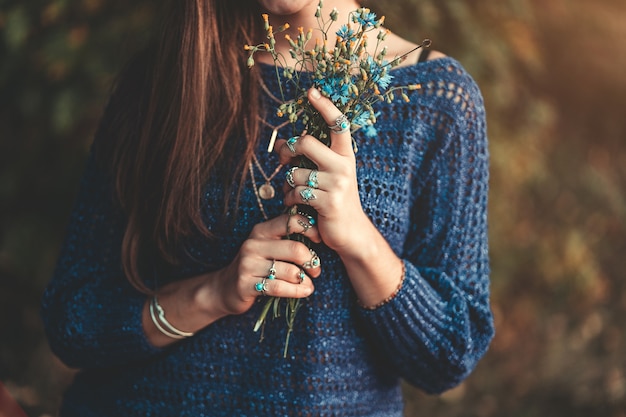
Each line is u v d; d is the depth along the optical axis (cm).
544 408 260
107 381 121
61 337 120
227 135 114
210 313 113
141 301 117
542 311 287
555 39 318
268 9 110
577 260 290
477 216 119
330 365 114
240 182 113
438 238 117
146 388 118
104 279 120
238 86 115
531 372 270
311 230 108
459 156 116
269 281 108
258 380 114
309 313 113
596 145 332
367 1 119
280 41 117
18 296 246
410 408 248
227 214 114
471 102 117
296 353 113
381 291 111
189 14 114
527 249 288
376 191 113
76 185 223
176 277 119
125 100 122
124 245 118
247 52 117
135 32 203
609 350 278
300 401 113
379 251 109
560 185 308
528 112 266
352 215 106
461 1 231
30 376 241
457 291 116
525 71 282
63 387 242
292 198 106
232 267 111
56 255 230
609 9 319
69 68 208
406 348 115
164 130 116
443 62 117
